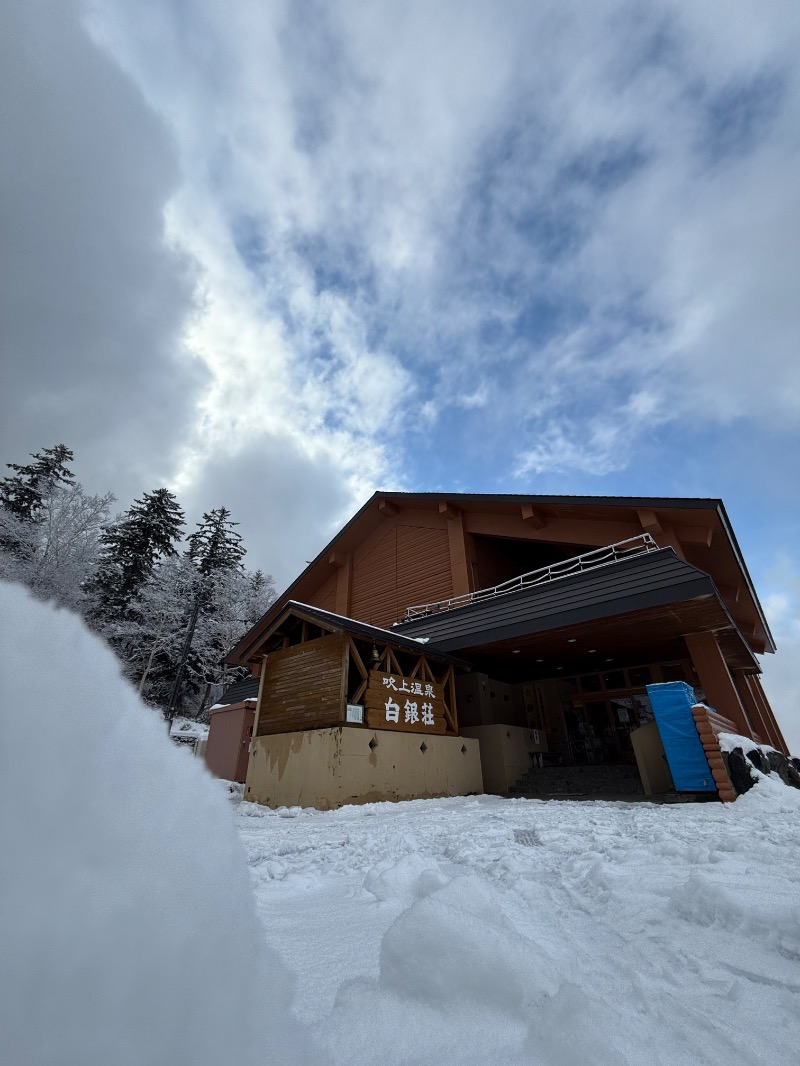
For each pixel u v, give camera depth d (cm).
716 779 803
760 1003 167
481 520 1633
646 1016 158
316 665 1151
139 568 3259
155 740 85
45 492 2658
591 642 1289
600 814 691
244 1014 74
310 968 190
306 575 2098
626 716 1510
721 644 1358
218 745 1680
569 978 184
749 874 309
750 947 212
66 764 63
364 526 1983
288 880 365
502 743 1346
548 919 261
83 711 70
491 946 158
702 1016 159
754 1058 138
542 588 1205
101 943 56
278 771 1116
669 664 1487
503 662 1537
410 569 1791
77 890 57
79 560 2623
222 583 3591
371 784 1016
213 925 77
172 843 77
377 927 243
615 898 291
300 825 732
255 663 1428
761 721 1650
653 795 994
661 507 1151
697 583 959
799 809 699
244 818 895
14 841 53
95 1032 50
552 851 439
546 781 1309
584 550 1745
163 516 3584
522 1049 126
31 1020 46
